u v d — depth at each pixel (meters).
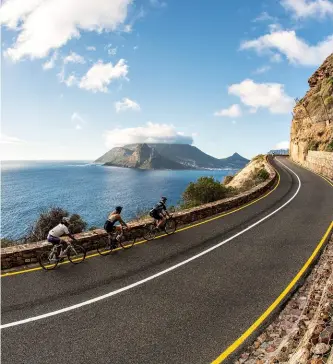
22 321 6.71
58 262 10.07
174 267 9.74
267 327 6.48
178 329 6.41
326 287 5.96
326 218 15.69
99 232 11.89
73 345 5.91
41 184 199.50
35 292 8.02
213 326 6.51
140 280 8.78
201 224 15.25
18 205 99.94
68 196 131.12
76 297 7.77
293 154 62.94
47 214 17.03
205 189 23.20
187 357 5.57
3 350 5.78
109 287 8.34
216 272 9.34
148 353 5.69
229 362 5.43
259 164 51.50
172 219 14.23
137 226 12.96
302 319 5.81
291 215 16.67
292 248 11.34
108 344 5.94
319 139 46.41
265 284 8.47
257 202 21.03
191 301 7.58
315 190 25.25
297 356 4.38
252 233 13.48
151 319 6.79
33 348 5.83
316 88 56.62
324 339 4.20
